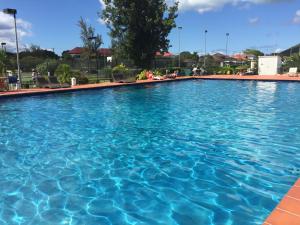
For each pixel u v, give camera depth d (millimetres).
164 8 33031
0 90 16359
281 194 4457
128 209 4070
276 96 16266
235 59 64750
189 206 4137
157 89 20406
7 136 7949
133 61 33844
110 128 8875
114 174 5316
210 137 7734
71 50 67000
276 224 3039
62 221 3770
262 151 6512
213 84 24328
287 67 36562
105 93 17875
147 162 5926
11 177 5164
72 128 8883
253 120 9828
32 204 4211
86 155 6363
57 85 18516
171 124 9383
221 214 3912
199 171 5414
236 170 5434
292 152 6414
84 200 4328
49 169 5551
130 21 31609
